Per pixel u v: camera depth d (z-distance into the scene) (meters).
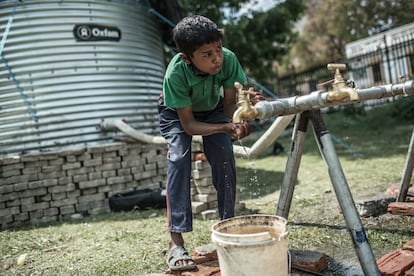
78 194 5.25
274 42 11.23
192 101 2.63
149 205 4.95
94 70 5.63
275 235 2.04
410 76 11.80
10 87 5.29
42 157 5.07
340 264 2.50
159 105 2.85
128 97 5.90
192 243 3.16
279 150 9.41
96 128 5.59
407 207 3.29
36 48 5.34
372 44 16.91
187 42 2.15
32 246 3.64
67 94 5.45
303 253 2.53
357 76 16.02
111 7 5.80
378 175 5.24
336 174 1.97
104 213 5.16
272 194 5.07
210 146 2.67
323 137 2.04
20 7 5.31
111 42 5.78
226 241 1.87
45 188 5.10
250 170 7.54
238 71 2.61
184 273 2.38
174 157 2.55
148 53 6.36
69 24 5.48
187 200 2.53
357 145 8.59
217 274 2.34
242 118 1.82
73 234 3.98
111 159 5.43
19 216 4.96
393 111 12.09
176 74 2.40
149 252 3.10
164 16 6.79
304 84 18.41
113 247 3.36
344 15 24.27
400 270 2.11
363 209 3.39
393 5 18.09
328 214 3.69
